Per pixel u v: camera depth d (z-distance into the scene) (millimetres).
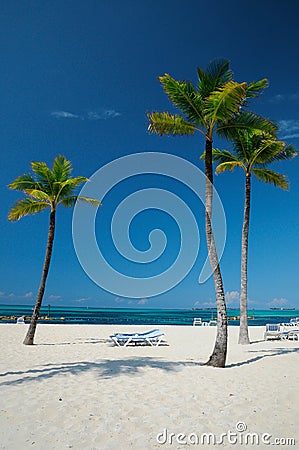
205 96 10016
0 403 5570
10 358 10133
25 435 4473
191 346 14070
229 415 5387
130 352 11930
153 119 9914
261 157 14828
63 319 45250
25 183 14203
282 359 10281
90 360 9875
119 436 4539
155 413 5383
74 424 4863
